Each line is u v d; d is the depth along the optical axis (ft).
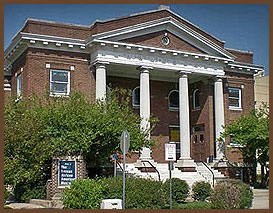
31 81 97.50
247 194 64.54
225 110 121.39
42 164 77.46
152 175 98.17
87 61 103.86
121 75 115.96
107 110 81.30
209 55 113.70
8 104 80.38
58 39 99.91
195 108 123.03
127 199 61.41
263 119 109.19
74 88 100.83
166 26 108.99
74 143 75.20
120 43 101.91
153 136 118.93
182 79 110.52
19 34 97.60
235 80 125.08
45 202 70.69
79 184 60.90
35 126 73.82
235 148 117.91
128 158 108.88
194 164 108.47
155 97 121.80
